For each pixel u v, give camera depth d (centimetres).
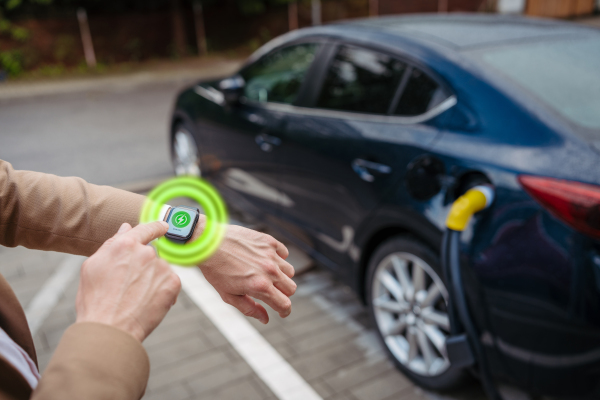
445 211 203
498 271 181
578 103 198
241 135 349
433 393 230
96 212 77
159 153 592
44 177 79
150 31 1477
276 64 340
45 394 48
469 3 1661
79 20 1388
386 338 248
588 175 165
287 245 352
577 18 1527
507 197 180
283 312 78
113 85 1123
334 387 235
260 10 1591
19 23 1334
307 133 285
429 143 215
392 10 1689
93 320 53
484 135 197
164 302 57
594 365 163
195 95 423
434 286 220
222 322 283
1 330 63
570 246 163
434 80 226
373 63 262
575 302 163
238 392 231
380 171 233
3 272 340
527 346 179
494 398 194
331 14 1662
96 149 617
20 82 1209
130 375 51
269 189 327
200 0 1530
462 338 191
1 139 683
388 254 239
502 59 223
